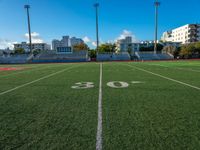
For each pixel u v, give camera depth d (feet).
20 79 26.53
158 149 6.33
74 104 12.28
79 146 6.64
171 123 8.64
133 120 9.12
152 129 8.00
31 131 8.00
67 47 148.66
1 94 15.80
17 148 6.59
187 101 12.64
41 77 29.04
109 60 137.90
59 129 8.16
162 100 13.01
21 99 13.91
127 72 36.01
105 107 11.48
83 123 8.83
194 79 24.26
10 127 8.48
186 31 251.19
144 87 18.48
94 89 17.70
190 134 7.45
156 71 37.73
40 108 11.45
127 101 12.87
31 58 140.05
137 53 151.64
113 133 7.67
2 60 136.87
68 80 24.75
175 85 19.52
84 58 140.87
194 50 151.02
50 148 6.53
